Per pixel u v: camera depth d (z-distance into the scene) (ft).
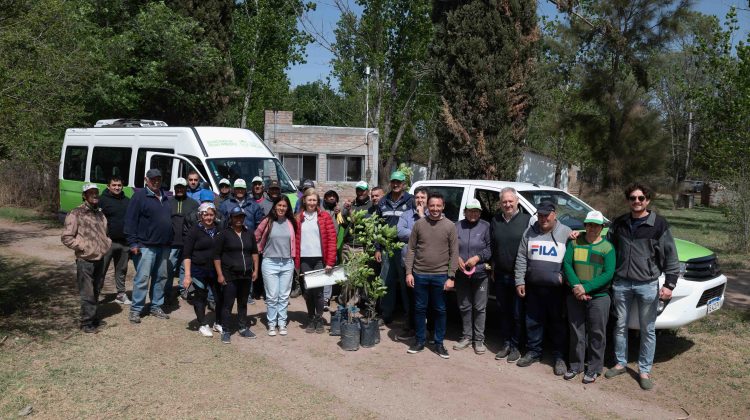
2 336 22.45
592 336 19.19
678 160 117.08
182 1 62.34
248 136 37.52
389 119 98.48
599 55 57.67
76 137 44.37
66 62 26.11
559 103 68.39
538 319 20.48
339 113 127.13
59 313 25.96
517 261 20.26
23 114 23.47
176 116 63.87
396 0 91.35
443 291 21.09
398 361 20.77
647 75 58.44
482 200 24.99
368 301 23.12
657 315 19.58
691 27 57.57
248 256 22.68
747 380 19.33
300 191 29.81
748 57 53.98
